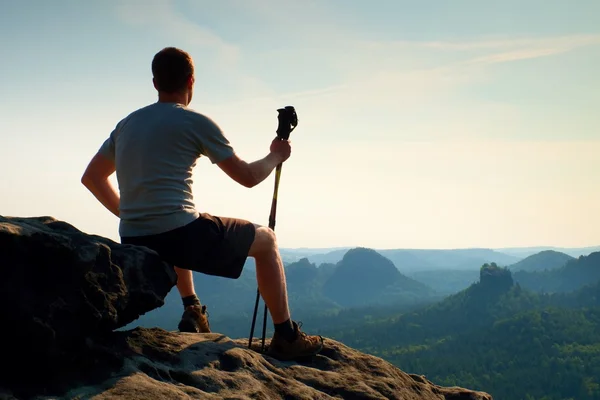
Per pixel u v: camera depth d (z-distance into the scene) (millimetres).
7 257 3883
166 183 5105
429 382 7352
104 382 4285
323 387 5781
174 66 5359
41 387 4008
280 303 5871
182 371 4875
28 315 3900
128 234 5227
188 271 6180
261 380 5293
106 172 5613
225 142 5285
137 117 5289
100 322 4434
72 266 4156
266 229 5641
